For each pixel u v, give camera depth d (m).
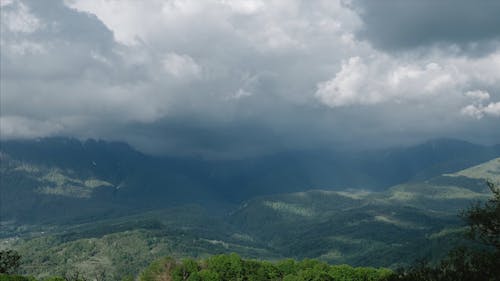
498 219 56.84
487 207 59.34
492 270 54.78
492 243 57.38
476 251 57.78
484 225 57.94
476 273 55.31
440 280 57.59
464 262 57.91
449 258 59.50
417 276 60.34
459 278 55.94
